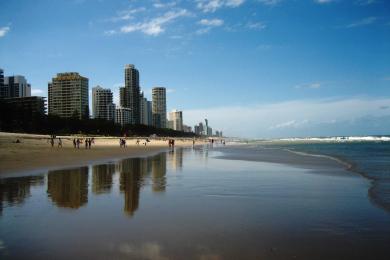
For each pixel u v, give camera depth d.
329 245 7.40
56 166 27.12
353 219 9.71
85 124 172.12
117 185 16.62
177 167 27.55
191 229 8.63
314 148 76.88
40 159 33.94
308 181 18.14
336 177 19.92
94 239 7.78
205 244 7.43
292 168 26.12
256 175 21.27
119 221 9.43
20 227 8.78
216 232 8.35
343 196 13.48
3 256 6.70
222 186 16.28
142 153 55.91
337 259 6.61
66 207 11.30
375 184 16.72
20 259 6.55
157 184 17.02
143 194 13.95
